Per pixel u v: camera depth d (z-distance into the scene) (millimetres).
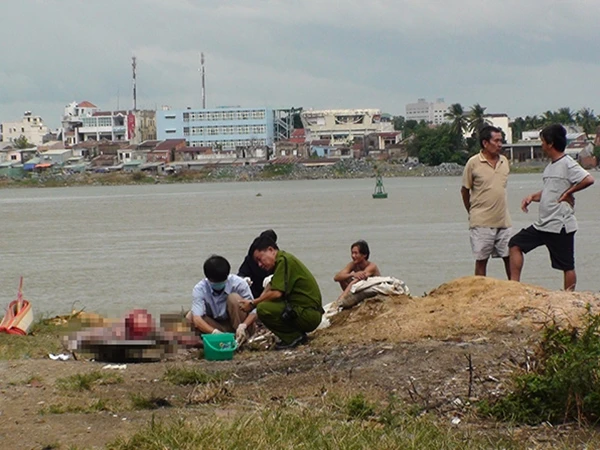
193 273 32688
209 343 11789
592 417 8375
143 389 10008
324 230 53250
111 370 10914
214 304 12922
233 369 10930
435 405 8906
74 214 80000
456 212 67438
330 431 7969
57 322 15531
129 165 174625
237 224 61031
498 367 9656
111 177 171875
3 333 14352
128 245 46156
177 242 47219
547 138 12797
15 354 12656
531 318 11297
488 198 13492
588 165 147375
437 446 7691
